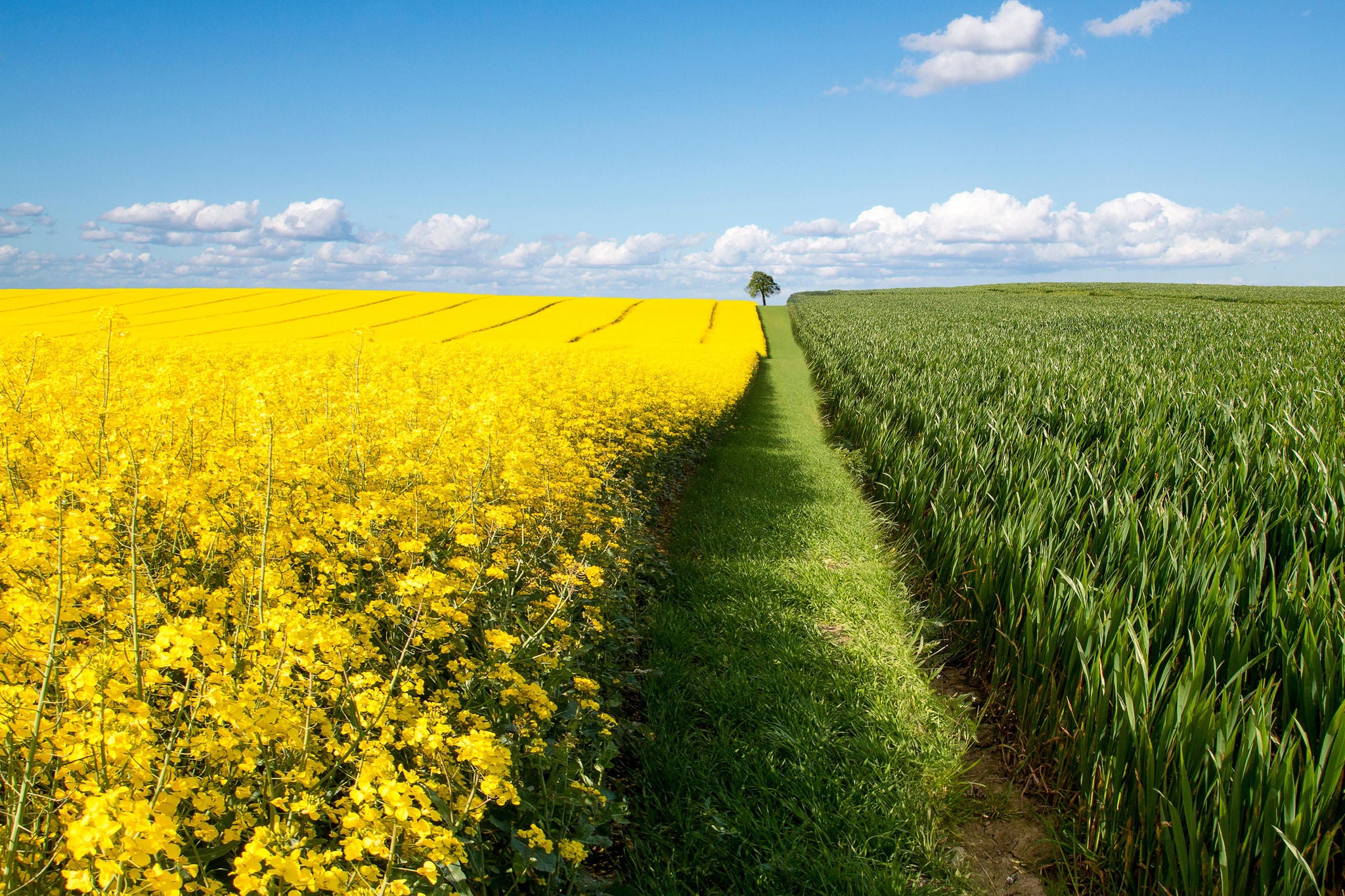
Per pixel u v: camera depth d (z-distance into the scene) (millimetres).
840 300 66562
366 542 3234
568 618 3559
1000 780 3951
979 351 17922
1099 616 3756
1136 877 3035
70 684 1718
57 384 5336
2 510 3041
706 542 7422
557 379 10867
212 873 1860
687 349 22875
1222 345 16766
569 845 2213
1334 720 2566
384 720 2092
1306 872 2484
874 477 9648
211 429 4500
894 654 5188
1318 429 6586
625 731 3762
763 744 4016
